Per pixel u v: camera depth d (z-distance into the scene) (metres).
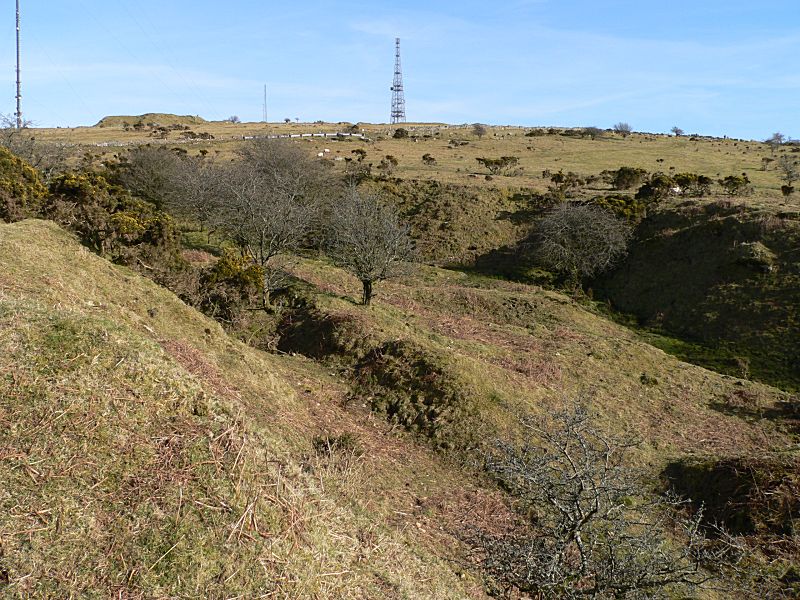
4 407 6.01
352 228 26.25
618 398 20.19
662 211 39.75
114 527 5.36
